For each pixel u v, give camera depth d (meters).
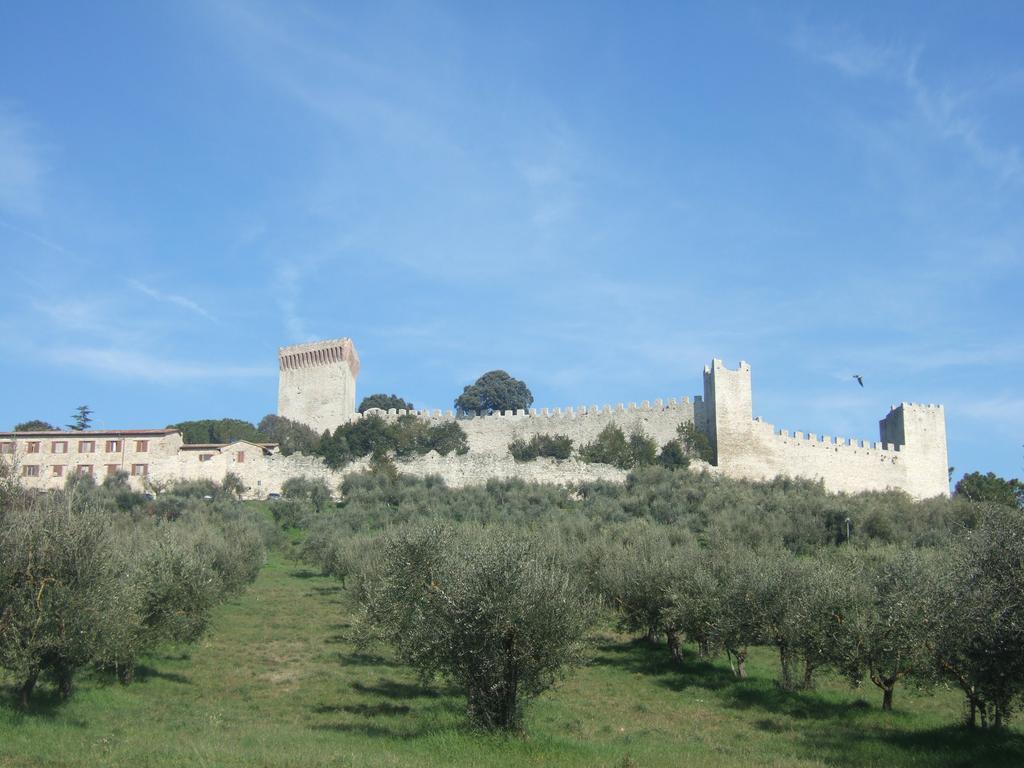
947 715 32.25
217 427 136.50
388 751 23.64
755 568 38.69
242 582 50.69
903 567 33.44
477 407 157.25
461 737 25.38
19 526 25.75
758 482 97.69
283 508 84.12
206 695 32.84
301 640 44.38
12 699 26.55
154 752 21.86
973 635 23.61
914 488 108.75
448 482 101.81
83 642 25.64
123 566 28.27
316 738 25.30
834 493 97.00
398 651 31.53
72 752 21.50
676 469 99.81
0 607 25.03
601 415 108.44
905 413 110.75
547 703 33.50
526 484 96.25
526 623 25.50
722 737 29.12
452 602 25.94
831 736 29.14
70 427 130.50
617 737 28.69
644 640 48.25
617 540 54.78
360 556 51.19
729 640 38.00
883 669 32.50
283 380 126.31
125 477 95.56
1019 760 24.66
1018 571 22.28
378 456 102.62
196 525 63.97
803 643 34.81
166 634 33.50
